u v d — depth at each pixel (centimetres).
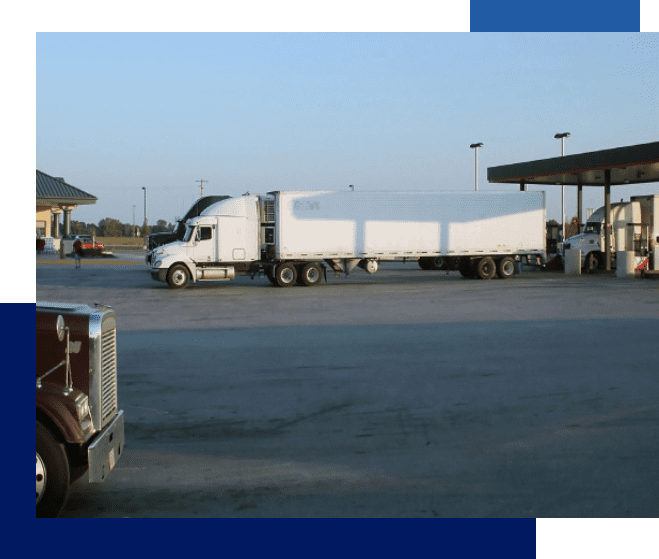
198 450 596
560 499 481
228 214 2614
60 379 445
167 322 1506
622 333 1279
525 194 3000
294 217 2667
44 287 2584
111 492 498
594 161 3077
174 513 462
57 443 431
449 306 1823
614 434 634
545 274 3347
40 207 6084
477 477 523
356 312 1694
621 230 3209
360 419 693
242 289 2534
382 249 2788
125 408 739
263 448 601
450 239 2894
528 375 899
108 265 4450
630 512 459
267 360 1022
